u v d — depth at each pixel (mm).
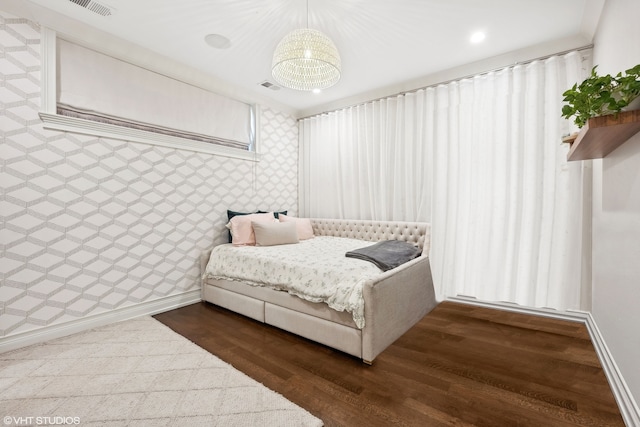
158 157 2752
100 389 1600
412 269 2461
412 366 1835
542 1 1966
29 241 2066
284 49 1860
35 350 2014
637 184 1303
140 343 2141
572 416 1384
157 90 2791
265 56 2721
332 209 3977
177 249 2926
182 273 2977
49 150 2133
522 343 2125
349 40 2447
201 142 3096
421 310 2594
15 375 1724
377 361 1898
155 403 1487
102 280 2420
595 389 1579
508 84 2678
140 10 2066
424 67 2928
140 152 2625
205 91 3197
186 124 3020
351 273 2059
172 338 2229
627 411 1335
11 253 1998
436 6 2023
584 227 2373
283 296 2338
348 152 3783
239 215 3352
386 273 2102
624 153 1465
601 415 1388
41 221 2111
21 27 2012
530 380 1669
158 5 2014
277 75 2127
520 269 2658
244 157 3562
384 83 3303
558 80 2463
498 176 2748
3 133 1950
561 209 2459
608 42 1846
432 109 3119
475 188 2889
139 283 2652
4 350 1977
